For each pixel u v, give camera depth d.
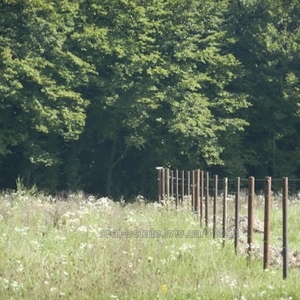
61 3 115.12
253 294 29.09
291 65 128.75
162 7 123.50
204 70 125.62
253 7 132.62
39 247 37.28
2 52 107.00
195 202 53.62
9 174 116.25
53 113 109.00
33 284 30.11
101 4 119.94
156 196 120.44
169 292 29.31
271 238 48.28
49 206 50.53
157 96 115.50
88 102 113.12
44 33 111.50
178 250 37.44
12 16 111.19
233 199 65.25
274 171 126.62
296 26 133.12
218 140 121.12
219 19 128.62
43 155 110.75
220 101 122.38
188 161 118.62
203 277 32.72
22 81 109.44
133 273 31.67
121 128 119.50
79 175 120.06
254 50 129.38
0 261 33.78
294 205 66.06
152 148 118.75
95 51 117.62
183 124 115.06
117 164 124.00
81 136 118.56
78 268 32.81
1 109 109.88
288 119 126.44
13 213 46.00
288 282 31.89
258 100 125.62
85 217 45.25
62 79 113.69
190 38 122.62
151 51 120.50
